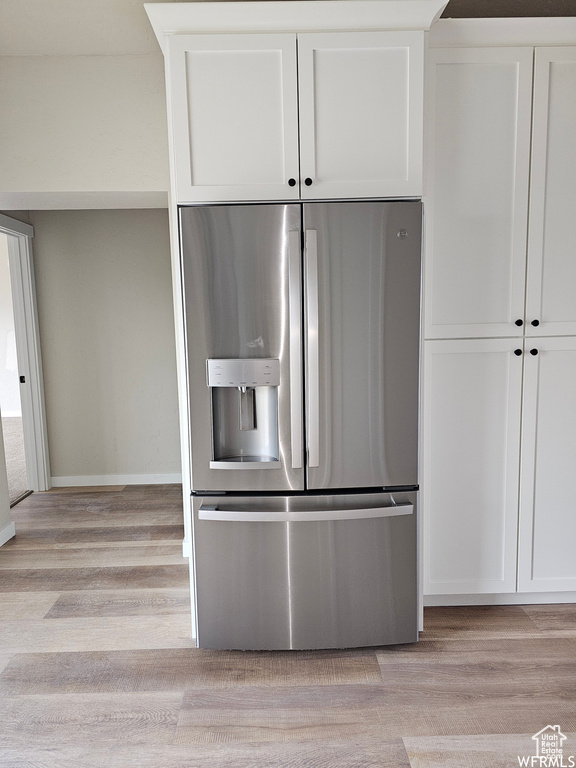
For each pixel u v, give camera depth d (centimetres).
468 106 228
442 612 255
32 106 298
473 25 221
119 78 298
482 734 181
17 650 230
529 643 230
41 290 441
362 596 223
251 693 203
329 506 220
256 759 173
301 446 217
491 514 248
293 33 206
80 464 459
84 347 447
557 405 244
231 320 211
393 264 211
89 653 228
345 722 188
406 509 218
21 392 439
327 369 214
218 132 210
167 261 443
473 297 237
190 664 221
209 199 213
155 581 288
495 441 244
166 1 243
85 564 310
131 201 336
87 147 302
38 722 189
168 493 435
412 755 173
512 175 232
